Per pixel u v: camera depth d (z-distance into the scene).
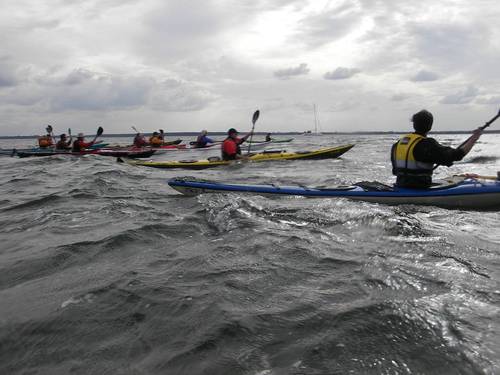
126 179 8.95
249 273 2.83
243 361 1.76
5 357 1.87
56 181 8.77
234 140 11.43
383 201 5.20
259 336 1.96
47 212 5.24
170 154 18.00
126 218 4.77
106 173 9.92
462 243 3.40
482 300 2.29
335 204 5.00
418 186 5.16
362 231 3.84
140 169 10.98
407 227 3.87
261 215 4.59
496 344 1.83
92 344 1.95
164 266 3.05
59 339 2.01
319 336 1.95
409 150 5.09
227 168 10.82
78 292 2.58
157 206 5.51
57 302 2.44
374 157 14.71
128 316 2.22
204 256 3.25
